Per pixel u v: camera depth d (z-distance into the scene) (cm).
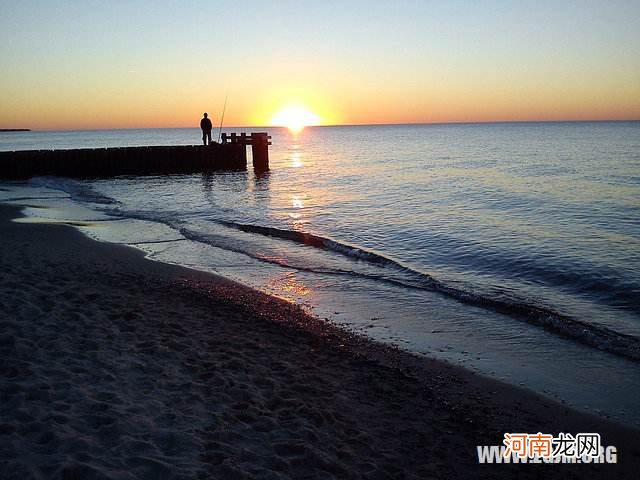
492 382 662
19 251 1188
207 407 525
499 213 1966
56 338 661
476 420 572
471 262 1266
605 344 768
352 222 1809
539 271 1162
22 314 734
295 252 1353
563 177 3241
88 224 1695
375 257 1282
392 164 4619
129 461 409
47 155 3177
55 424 448
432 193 2580
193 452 438
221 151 3544
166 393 544
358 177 3438
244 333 775
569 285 1070
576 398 626
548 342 788
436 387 645
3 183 2981
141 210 2034
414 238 1537
